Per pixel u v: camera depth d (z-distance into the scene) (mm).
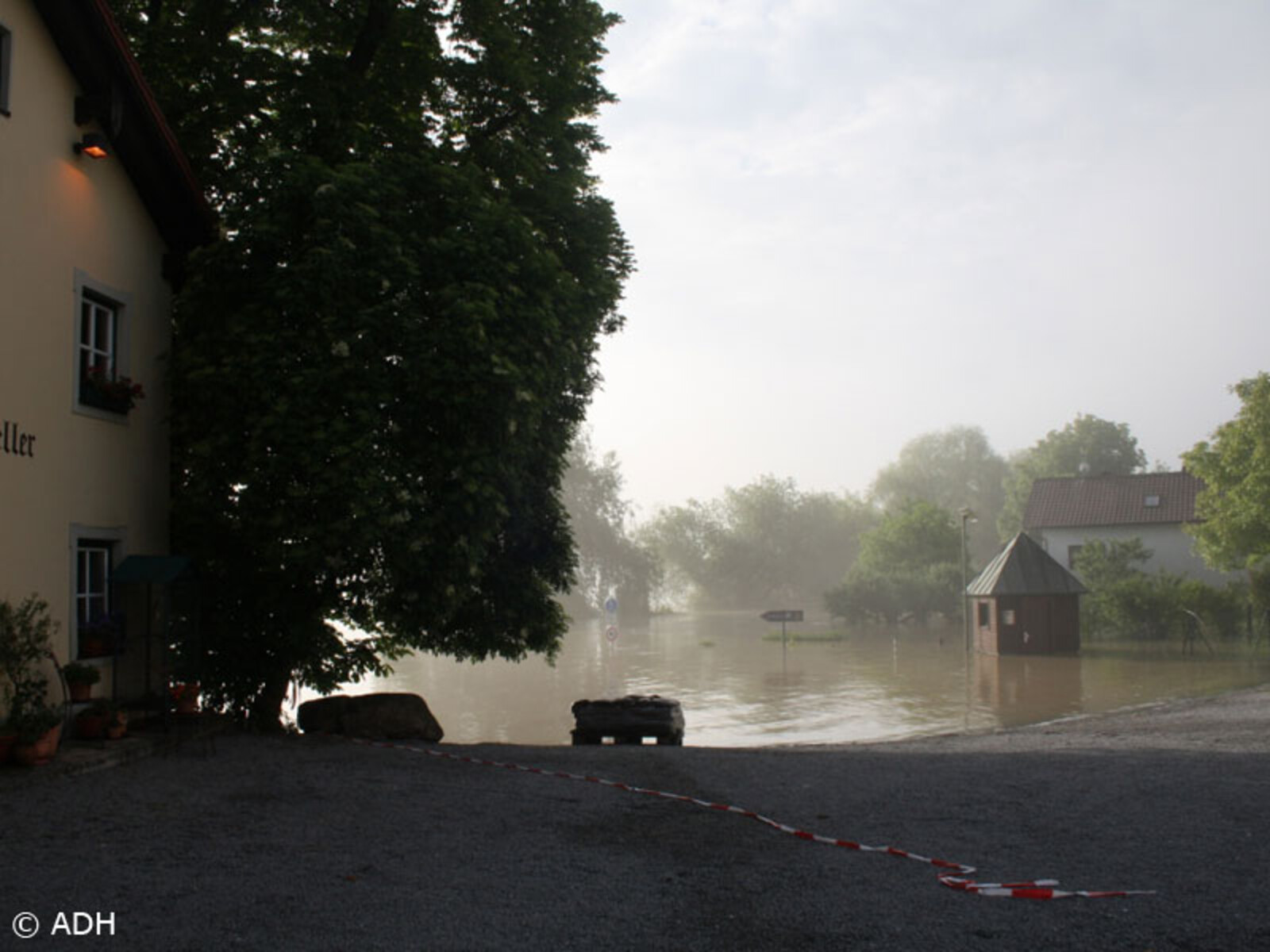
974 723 22828
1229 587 48250
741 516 117562
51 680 11984
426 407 13688
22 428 11727
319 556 13305
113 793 9625
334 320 13312
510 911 6242
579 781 11531
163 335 15094
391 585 14281
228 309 14188
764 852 7945
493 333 13820
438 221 14609
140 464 14289
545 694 29828
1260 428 43938
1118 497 62969
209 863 7281
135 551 14086
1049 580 43469
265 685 15312
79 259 13023
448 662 42219
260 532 13734
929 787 11117
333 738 14781
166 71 16500
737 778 11922
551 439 16625
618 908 6324
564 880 7008
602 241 17234
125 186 14148
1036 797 10367
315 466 12914
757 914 6230
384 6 16672
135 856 7426
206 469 13836
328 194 13539
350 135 15453
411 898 6488
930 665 38781
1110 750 13992
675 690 30734
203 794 9836
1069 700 26906
